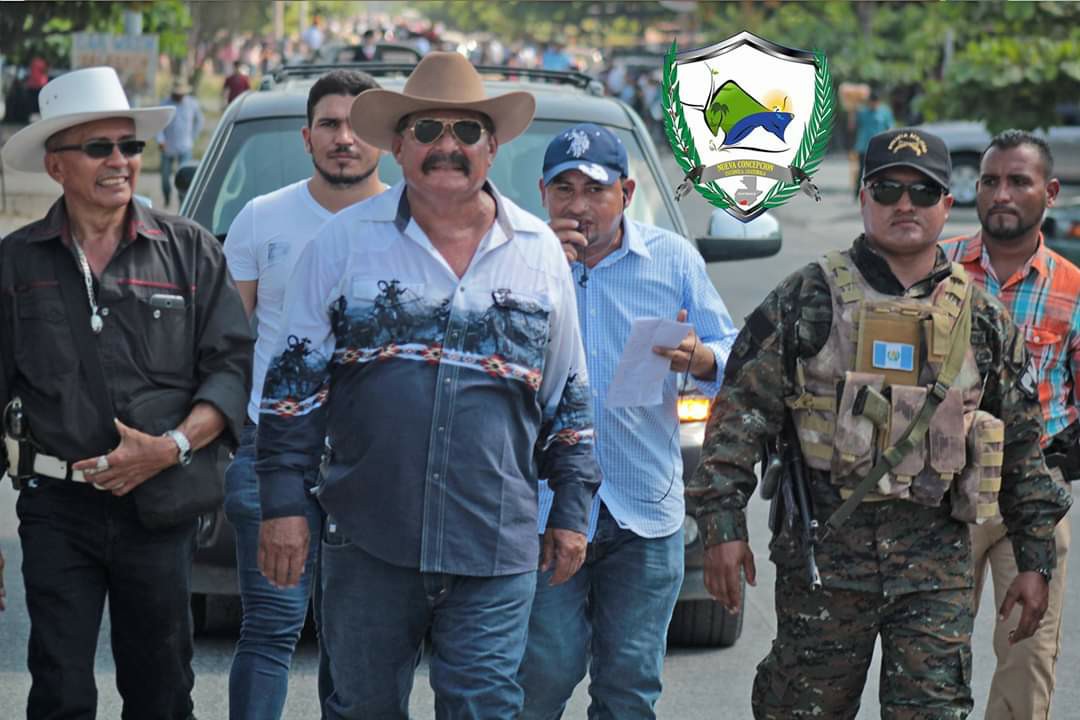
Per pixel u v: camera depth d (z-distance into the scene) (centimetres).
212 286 1142
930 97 4312
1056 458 1252
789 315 1050
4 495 2255
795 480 1054
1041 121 4212
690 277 1187
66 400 1098
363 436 1005
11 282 1106
